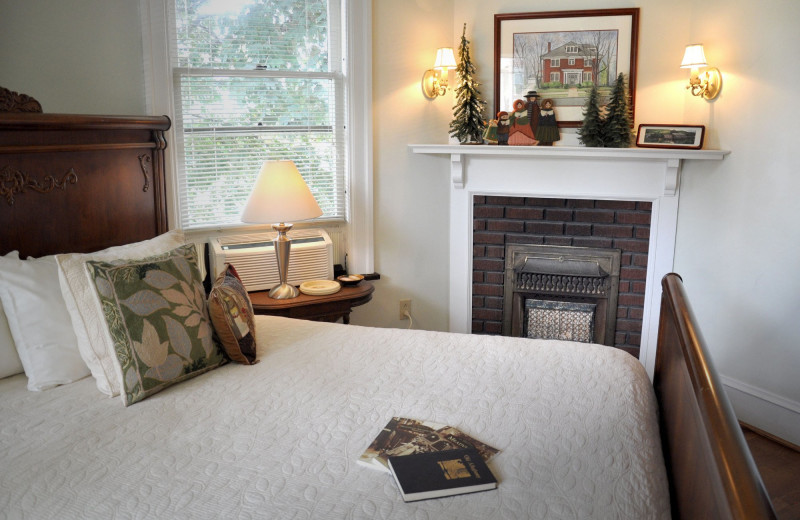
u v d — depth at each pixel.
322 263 3.50
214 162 3.31
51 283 2.13
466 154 3.69
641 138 3.46
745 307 3.23
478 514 1.42
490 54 3.68
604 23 3.48
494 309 3.91
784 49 2.94
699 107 3.38
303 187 3.10
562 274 3.73
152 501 1.48
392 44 3.57
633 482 1.56
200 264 3.31
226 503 1.47
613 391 2.03
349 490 1.51
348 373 2.17
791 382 3.06
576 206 3.64
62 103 2.84
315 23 3.44
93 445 1.71
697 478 1.43
